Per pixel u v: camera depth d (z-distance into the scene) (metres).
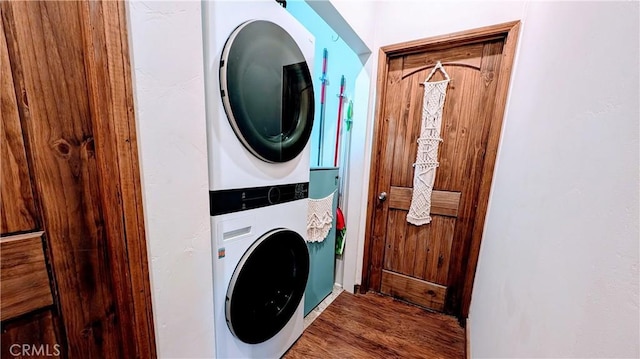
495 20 1.38
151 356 0.64
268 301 1.15
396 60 1.75
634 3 0.38
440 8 1.52
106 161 0.51
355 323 1.63
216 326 0.88
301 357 1.32
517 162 1.00
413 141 1.76
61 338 0.53
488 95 1.51
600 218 0.39
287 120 1.07
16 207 0.45
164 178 0.61
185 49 0.62
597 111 0.45
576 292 0.43
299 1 1.89
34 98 0.45
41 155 0.47
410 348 1.42
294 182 1.16
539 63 0.92
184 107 0.63
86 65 0.49
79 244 0.53
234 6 0.78
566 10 0.71
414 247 1.85
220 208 0.83
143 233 0.58
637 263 0.31
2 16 0.41
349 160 1.95
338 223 1.95
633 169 0.33
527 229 0.74
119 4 0.49
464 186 1.64
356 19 1.47
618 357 0.33
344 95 2.01
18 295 0.46
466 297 1.62
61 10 0.46
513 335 0.71
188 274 0.71
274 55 0.94
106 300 0.58
